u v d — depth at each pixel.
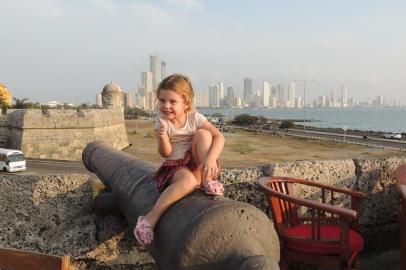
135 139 52.00
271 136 65.25
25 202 4.16
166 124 2.92
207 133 2.89
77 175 4.29
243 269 2.26
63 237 4.23
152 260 4.41
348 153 42.97
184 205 2.68
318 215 3.37
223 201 2.61
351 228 3.91
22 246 4.16
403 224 3.69
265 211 4.73
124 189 3.84
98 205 4.21
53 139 33.28
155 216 2.75
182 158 2.92
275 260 2.50
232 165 33.00
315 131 82.25
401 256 3.77
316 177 4.93
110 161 4.75
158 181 2.99
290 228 3.87
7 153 26.11
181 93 2.89
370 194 5.16
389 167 5.24
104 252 4.32
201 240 2.46
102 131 36.31
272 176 4.30
